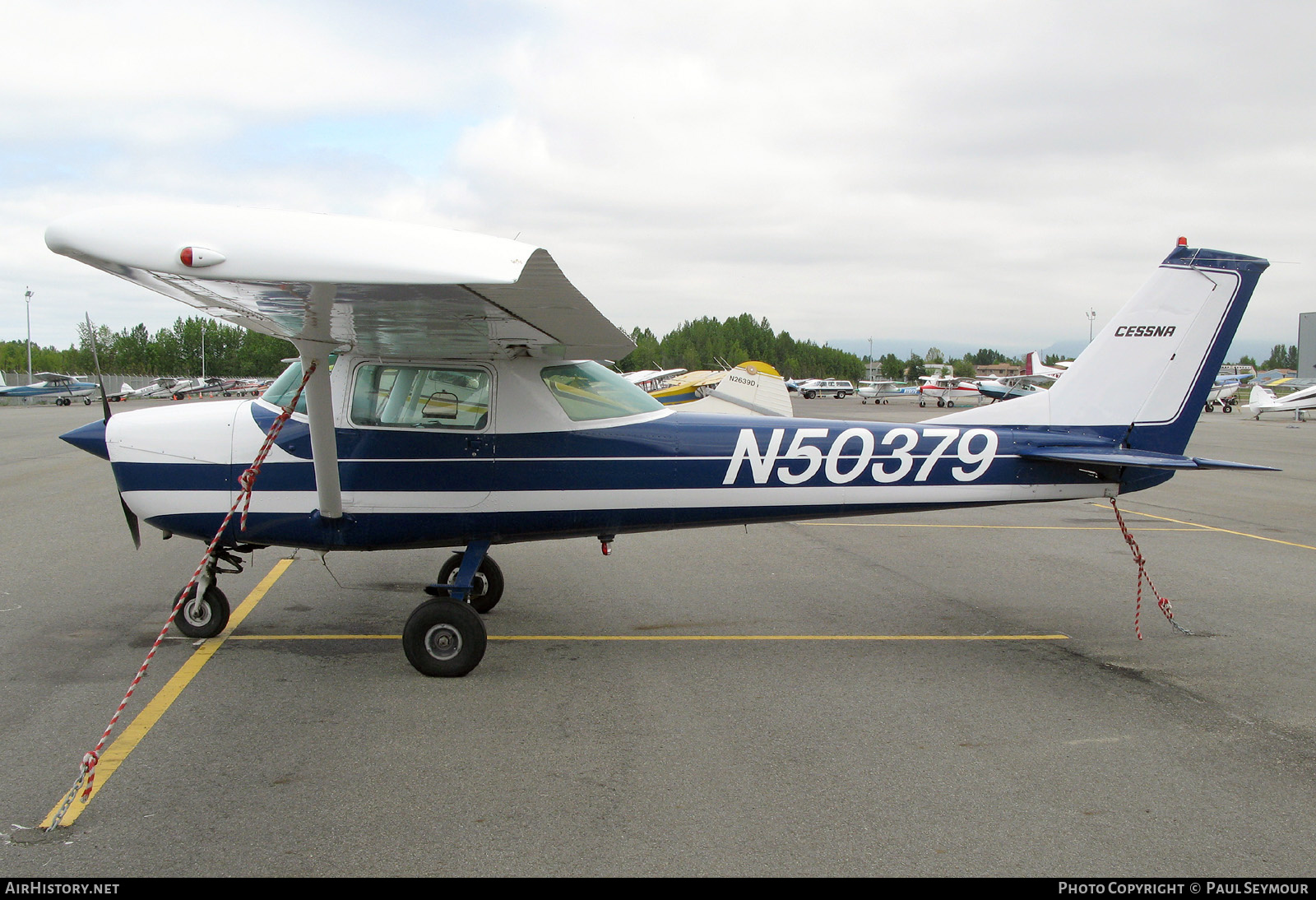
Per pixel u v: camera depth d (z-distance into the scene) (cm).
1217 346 544
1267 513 1136
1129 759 361
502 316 392
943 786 333
